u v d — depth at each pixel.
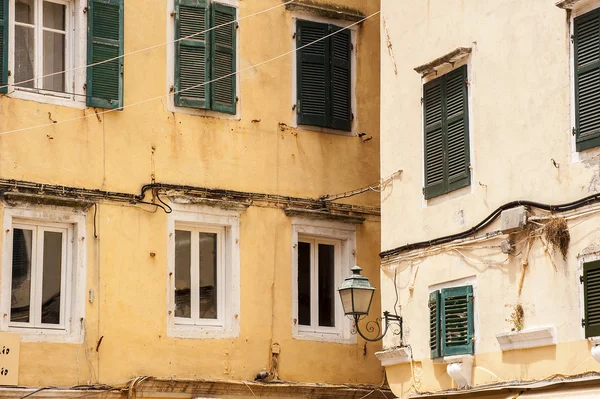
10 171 18.30
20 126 18.48
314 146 21.22
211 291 20.14
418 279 18.59
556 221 16.03
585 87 15.84
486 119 17.47
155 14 19.98
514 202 16.72
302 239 21.14
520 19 17.02
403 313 18.84
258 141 20.67
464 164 17.73
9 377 17.91
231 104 20.42
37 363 18.23
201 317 19.98
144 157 19.56
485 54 17.59
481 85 17.61
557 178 16.20
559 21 16.34
